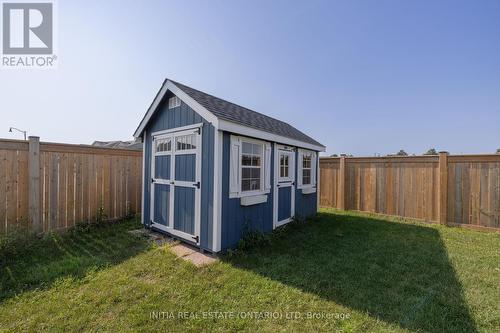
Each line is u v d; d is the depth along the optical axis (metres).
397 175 6.58
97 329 1.85
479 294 2.44
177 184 4.26
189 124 4.07
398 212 6.53
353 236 4.63
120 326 1.88
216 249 3.48
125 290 2.42
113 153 5.51
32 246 3.68
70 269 2.88
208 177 3.66
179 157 4.25
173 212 4.34
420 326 1.92
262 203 4.60
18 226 3.78
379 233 4.87
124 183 5.74
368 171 7.15
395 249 3.85
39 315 2.00
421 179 6.16
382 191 6.85
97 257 3.31
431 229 5.27
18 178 3.91
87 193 4.95
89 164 5.01
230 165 3.77
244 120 4.22
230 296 2.35
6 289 2.43
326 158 8.07
